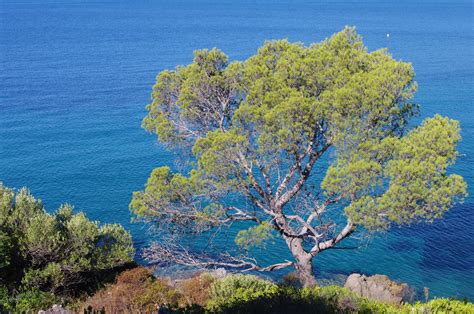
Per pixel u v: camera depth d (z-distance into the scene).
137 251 34.56
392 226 36.91
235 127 19.83
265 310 11.75
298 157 20.20
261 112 19.11
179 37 173.12
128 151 58.22
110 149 58.91
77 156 56.53
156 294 19.28
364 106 18.22
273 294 12.80
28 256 22.41
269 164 20.23
